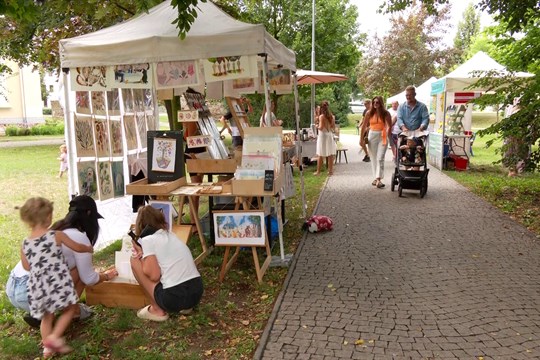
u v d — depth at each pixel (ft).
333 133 41.27
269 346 12.22
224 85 24.79
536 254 18.89
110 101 22.52
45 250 12.29
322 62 64.49
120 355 12.02
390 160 54.03
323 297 15.23
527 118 28.66
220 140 22.06
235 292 16.07
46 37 37.17
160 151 18.17
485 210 26.48
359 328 13.07
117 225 22.71
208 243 20.71
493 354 11.57
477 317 13.53
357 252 19.69
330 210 27.30
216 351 12.23
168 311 13.38
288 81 26.71
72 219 13.71
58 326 12.38
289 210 27.43
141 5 18.29
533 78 28.60
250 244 16.52
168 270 13.30
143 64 18.02
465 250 19.56
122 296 14.67
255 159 17.43
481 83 30.50
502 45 32.30
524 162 30.71
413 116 31.19
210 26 18.01
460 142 43.83
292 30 62.23
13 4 15.79
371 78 113.19
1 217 28.55
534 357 11.38
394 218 25.12
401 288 15.81
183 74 18.01
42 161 59.41
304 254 19.58
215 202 22.08
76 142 19.69
